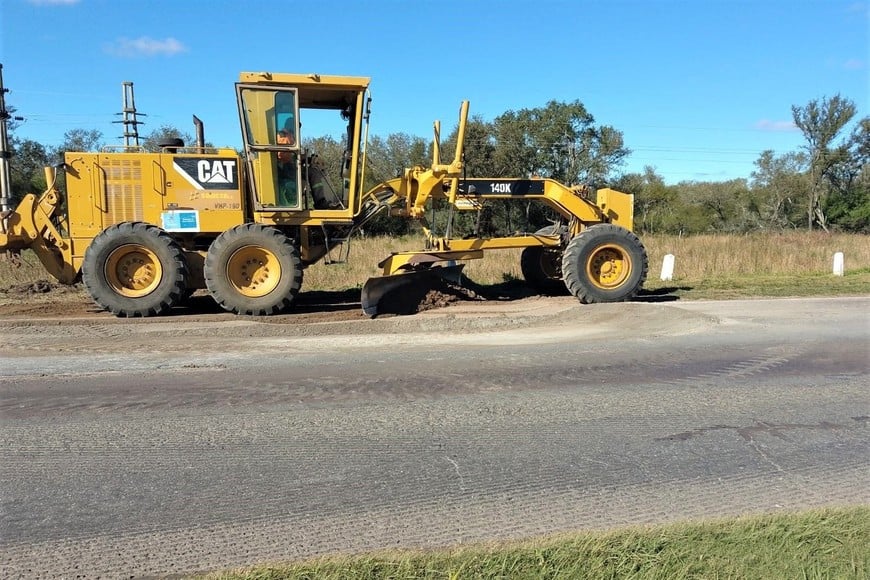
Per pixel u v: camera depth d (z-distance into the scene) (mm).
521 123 44125
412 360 6695
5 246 10055
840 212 51188
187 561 2814
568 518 3178
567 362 6570
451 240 11055
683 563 2643
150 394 5441
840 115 51156
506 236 12031
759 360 6668
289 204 10398
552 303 11367
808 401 5223
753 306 11016
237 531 3090
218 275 9898
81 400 5273
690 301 12023
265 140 10156
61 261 10391
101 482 3693
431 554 2795
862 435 4430
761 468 3848
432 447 4207
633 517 3186
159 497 3488
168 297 9883
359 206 10727
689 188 62031
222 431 4520
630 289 11086
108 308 9766
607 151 45844
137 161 10203
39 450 4180
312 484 3637
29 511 3336
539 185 11625
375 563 2705
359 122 10445
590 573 2580
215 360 6766
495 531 3041
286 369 6316
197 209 10344
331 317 10008
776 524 3008
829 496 3439
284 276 10078
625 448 4184
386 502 3395
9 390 5582
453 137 41062
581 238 10984
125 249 9773
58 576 2723
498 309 10453
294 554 2848
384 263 10953
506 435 4430
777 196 55938
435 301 10578
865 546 2783
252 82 10000
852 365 6461
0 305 11422
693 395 5387
